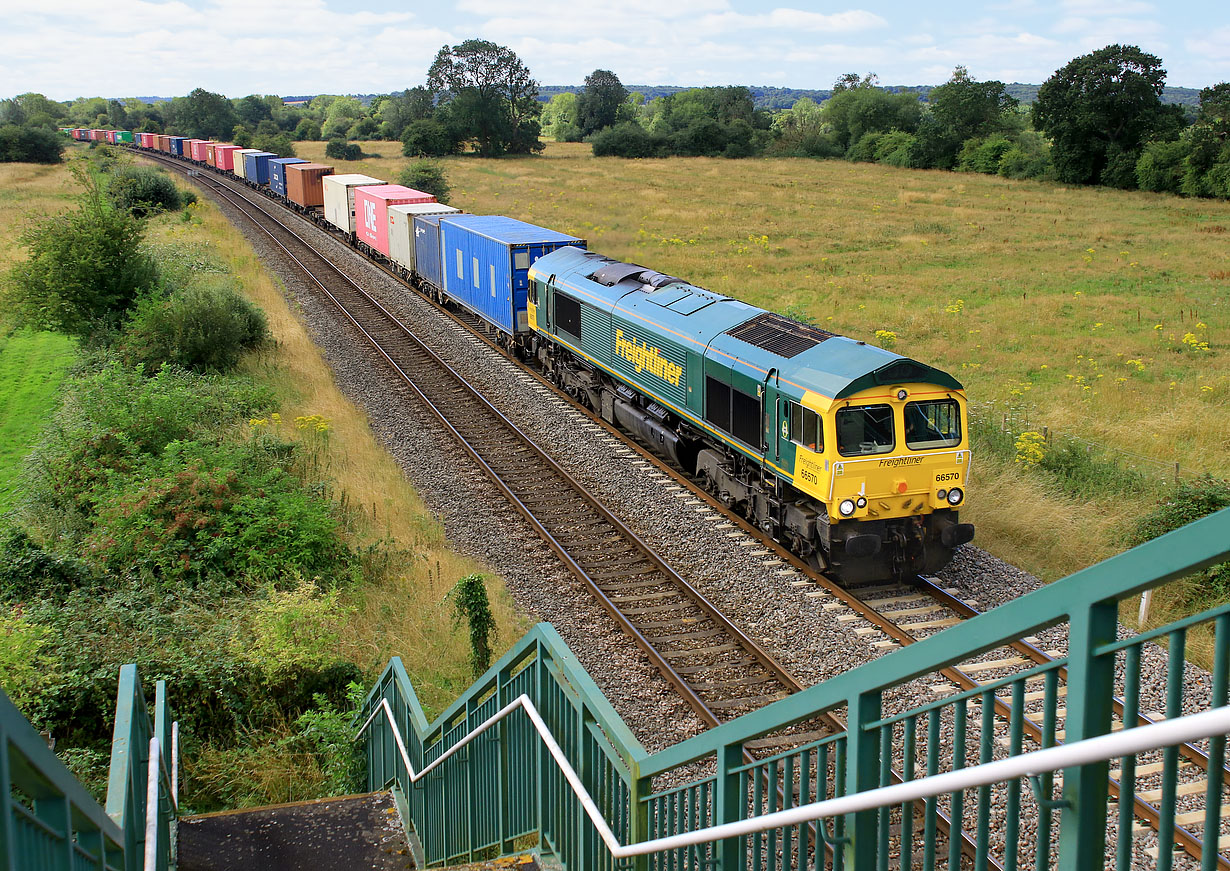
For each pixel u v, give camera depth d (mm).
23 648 11086
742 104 122438
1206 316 32125
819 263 42969
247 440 19844
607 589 14094
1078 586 2146
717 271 40719
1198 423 20578
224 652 12125
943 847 8227
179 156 96438
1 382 28219
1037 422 21141
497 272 27406
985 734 2564
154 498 15477
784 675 11406
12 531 14297
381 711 9383
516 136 109500
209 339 26203
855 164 98375
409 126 106625
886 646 12180
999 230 53688
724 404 16125
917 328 30438
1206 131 68562
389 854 7668
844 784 3166
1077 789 2176
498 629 13102
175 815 7551
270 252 44031
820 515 13898
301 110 188500
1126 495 17297
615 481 18500
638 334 19266
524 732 5953
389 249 38875
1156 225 55656
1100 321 31719
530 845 6039
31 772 2471
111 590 13984
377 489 18531
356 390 25219
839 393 13133
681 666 11883
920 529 13742
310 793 10375
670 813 4355
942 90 91812
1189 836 7832
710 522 16359
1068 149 76375
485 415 22844
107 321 29125
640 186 75312
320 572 14891
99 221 29234
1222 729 1673
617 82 141000
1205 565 1886
